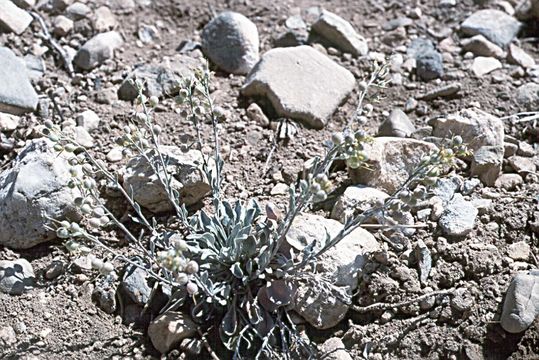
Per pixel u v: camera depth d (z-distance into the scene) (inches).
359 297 123.3
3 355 116.6
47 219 129.3
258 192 139.6
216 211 124.7
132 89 157.5
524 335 116.2
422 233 129.5
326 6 183.9
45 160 131.6
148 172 133.0
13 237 130.0
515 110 155.7
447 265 125.6
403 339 118.5
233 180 141.7
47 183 129.9
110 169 141.0
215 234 122.7
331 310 120.3
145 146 122.2
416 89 162.6
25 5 173.0
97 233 132.3
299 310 120.2
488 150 140.9
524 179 141.4
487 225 130.6
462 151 113.7
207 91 124.6
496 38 172.6
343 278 122.0
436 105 159.0
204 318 120.3
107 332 120.2
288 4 183.5
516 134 150.3
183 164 132.6
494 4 182.9
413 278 123.7
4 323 120.2
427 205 133.1
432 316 120.4
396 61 167.5
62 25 169.3
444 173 139.6
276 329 120.0
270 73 156.9
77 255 128.4
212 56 166.4
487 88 160.6
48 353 117.0
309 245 120.4
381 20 180.7
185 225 123.4
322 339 120.6
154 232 121.6
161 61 165.3
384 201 123.3
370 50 172.4
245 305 119.2
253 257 120.3
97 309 122.9
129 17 177.0
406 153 138.6
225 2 182.4
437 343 117.4
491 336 117.0
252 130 151.6
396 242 128.0
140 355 117.4
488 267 124.6
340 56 169.8
